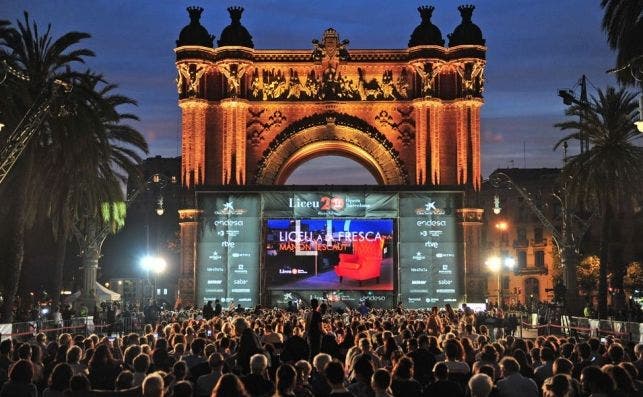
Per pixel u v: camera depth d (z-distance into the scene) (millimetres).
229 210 78312
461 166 81812
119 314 71375
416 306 77625
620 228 127188
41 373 22141
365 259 77375
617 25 48969
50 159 57656
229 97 82000
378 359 23422
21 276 99188
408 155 83000
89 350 25453
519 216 155125
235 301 77500
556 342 28922
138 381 20703
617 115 69938
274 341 29453
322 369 19516
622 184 69375
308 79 83688
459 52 82750
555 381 15859
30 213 59500
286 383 15789
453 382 15492
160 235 148625
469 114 82625
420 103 82062
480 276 79500
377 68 83938
